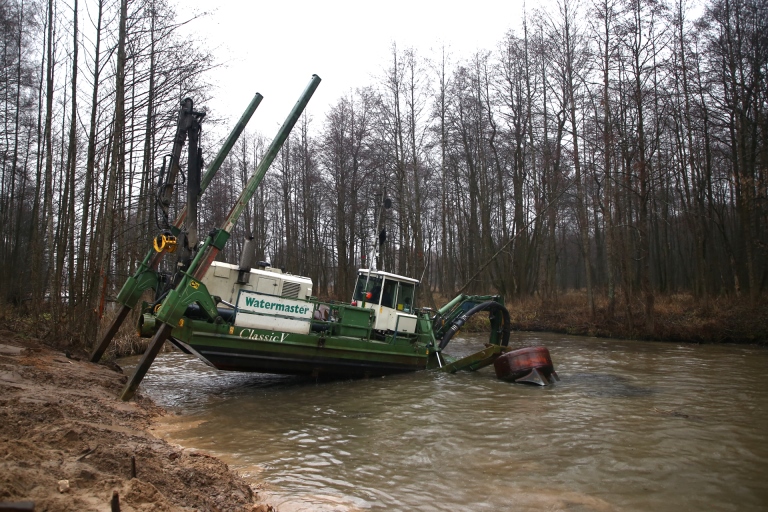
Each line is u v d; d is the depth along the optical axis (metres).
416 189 28.73
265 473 5.88
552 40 26.78
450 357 15.48
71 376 9.06
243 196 10.48
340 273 30.42
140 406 8.66
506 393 10.85
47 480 3.76
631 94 24.94
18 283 21.52
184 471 5.02
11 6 20.38
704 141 28.16
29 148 22.86
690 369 14.27
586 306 27.83
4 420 5.25
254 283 11.70
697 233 26.25
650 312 22.42
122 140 14.46
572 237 53.78
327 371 11.84
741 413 8.98
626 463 6.35
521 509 4.97
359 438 7.42
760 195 22.47
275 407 9.47
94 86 13.75
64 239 14.25
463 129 32.16
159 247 10.23
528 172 33.81
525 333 25.88
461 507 5.00
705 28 24.33
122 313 11.26
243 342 10.52
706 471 6.09
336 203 34.44
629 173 23.59
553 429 7.93
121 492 3.85
